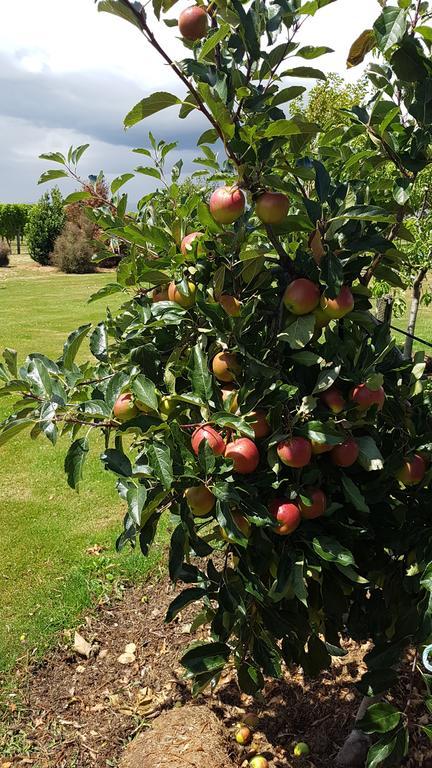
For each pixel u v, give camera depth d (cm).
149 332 227
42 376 207
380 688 221
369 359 207
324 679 338
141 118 182
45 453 676
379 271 239
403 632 226
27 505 553
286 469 204
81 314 1552
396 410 222
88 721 318
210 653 235
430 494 227
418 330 1121
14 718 321
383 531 226
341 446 200
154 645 370
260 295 210
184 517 194
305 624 233
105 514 531
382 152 225
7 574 445
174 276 216
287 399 191
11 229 3856
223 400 204
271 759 289
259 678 241
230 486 176
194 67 185
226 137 179
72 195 255
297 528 211
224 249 208
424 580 192
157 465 172
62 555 466
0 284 2333
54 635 378
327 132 232
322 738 300
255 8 186
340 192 194
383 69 226
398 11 187
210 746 267
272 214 184
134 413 203
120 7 158
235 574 225
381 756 212
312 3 176
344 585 237
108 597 413
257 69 193
